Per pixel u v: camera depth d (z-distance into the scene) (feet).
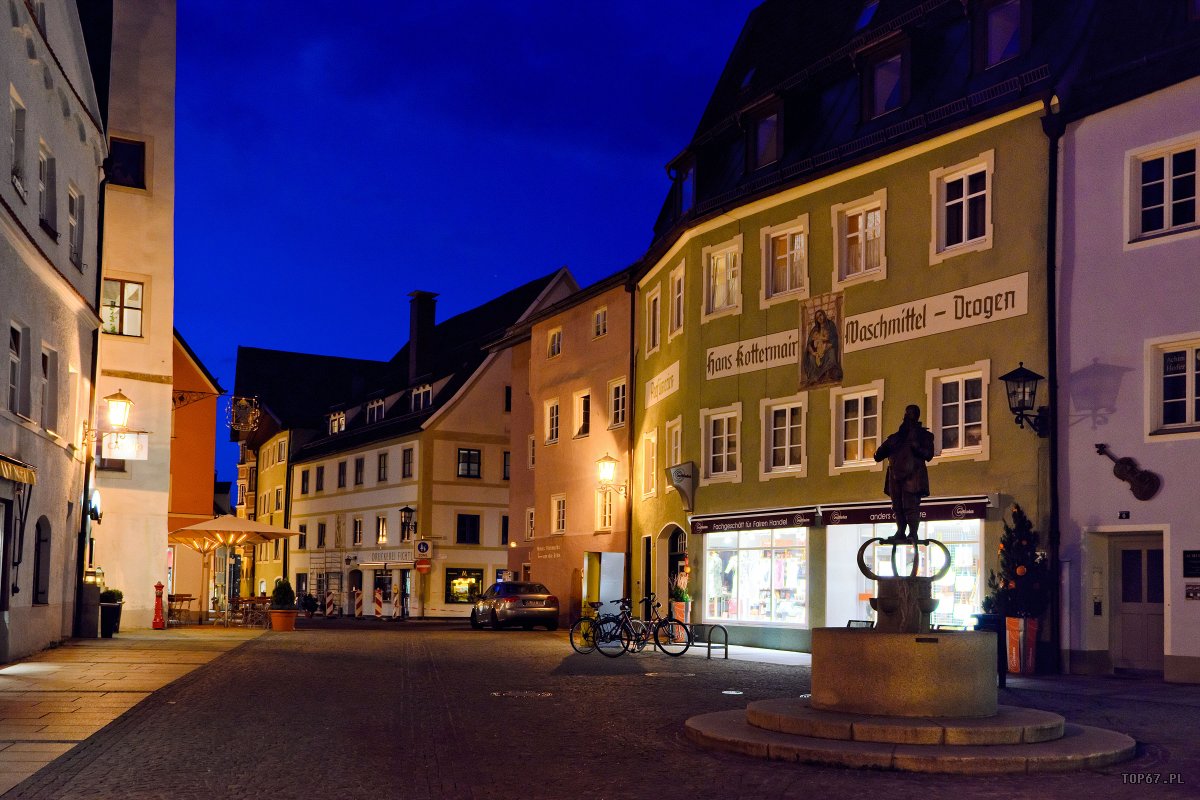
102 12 103.24
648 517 108.27
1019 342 68.28
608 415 121.49
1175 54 61.41
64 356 77.30
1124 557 63.36
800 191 85.61
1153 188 62.90
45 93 72.08
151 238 104.78
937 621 72.33
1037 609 64.44
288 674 59.98
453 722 42.57
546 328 138.21
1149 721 42.83
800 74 88.17
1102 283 64.08
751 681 58.65
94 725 40.11
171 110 107.04
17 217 63.93
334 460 226.17
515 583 123.95
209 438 139.54
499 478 199.62
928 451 42.09
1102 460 63.05
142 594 102.47
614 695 51.80
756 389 88.58
